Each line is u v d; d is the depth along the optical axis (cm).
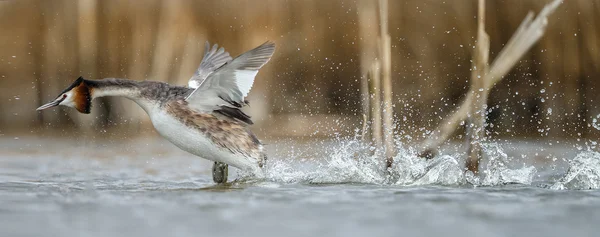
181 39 1733
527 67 1658
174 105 980
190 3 1752
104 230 612
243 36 1741
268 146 1470
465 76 1661
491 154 1060
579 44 1631
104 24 1766
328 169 995
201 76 1120
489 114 1659
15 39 1809
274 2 1747
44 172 1146
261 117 1722
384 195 828
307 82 1733
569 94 1638
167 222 648
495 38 1656
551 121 1642
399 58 1675
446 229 616
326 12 1744
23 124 1795
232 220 658
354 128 1692
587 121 1630
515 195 830
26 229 618
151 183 997
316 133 1681
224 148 990
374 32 1611
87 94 995
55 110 1800
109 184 982
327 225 634
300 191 868
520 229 616
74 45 1781
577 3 1627
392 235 592
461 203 763
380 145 1156
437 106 1650
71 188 921
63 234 596
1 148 1540
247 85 968
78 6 1762
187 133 984
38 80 1798
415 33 1681
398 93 1662
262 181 991
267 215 685
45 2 1809
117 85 997
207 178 1073
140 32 1758
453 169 966
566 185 913
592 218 668
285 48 1738
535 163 1252
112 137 1733
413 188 903
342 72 1727
